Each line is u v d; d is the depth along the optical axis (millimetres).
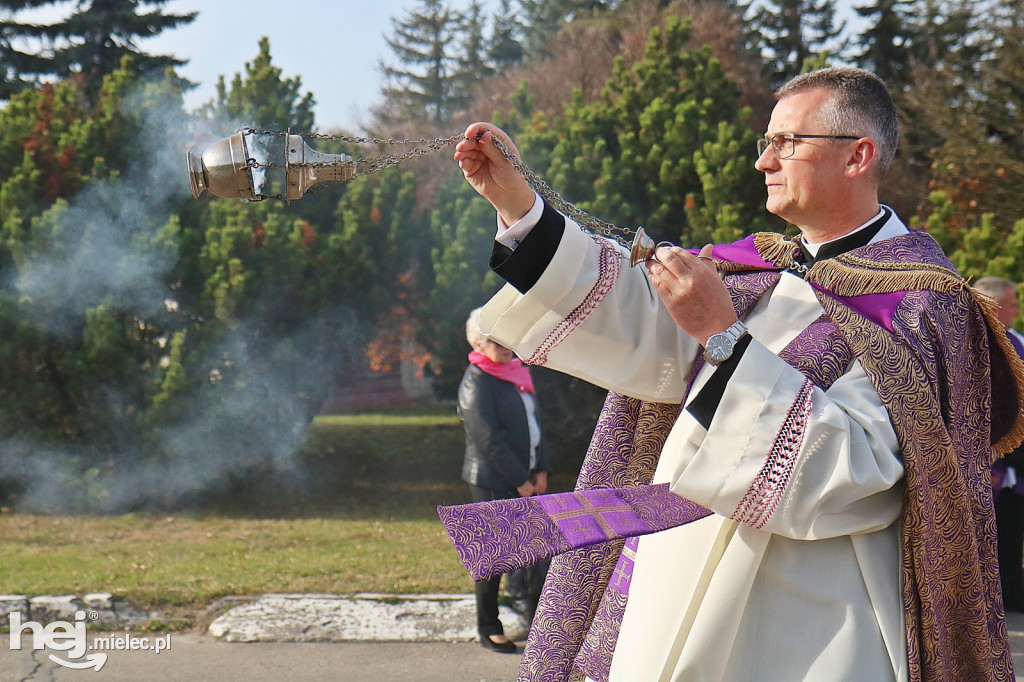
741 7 25984
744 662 1724
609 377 1942
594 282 1869
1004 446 2016
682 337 1918
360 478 9938
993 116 13023
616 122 10086
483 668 4504
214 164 1688
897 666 1660
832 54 25297
